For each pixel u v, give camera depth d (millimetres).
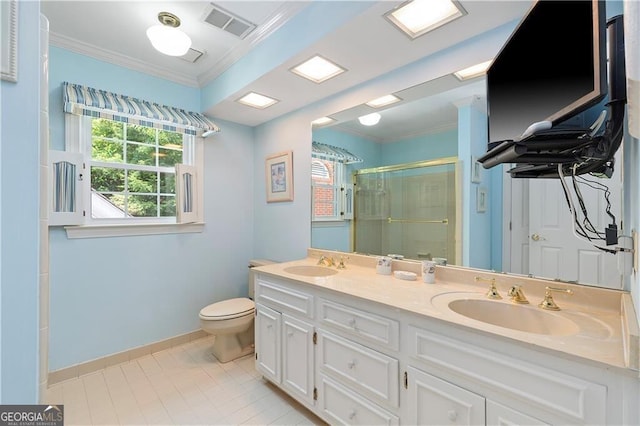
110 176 2363
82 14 1834
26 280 643
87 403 1841
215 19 1889
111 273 2314
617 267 1102
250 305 2453
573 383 829
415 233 1865
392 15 1414
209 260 2879
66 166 2066
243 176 3137
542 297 1320
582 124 935
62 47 2090
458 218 1654
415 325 1199
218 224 2938
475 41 1572
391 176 1989
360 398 1398
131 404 1839
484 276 1518
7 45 625
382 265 1877
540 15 1005
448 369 1089
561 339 915
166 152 2676
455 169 1671
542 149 908
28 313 646
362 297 1387
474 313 1349
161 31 1748
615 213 1107
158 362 2367
